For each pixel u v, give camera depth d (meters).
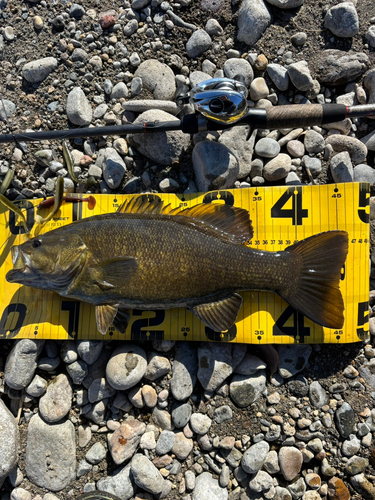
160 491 0.54
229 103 0.52
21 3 0.64
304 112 0.54
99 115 0.62
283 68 0.62
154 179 0.61
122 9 0.64
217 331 0.55
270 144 0.59
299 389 0.57
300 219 0.58
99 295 0.53
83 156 0.61
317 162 0.60
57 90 0.62
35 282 0.54
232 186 0.60
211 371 0.56
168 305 0.53
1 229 0.59
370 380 0.57
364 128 0.62
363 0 0.64
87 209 0.59
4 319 0.57
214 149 0.58
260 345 0.58
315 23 0.64
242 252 0.52
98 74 0.63
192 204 0.58
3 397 0.57
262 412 0.56
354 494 0.55
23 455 0.55
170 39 0.64
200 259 0.52
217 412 0.56
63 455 0.54
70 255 0.52
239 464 0.55
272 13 0.64
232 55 0.63
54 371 0.57
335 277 0.53
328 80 0.62
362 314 0.57
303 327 0.57
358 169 0.61
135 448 0.55
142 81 0.62
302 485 0.55
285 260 0.53
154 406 0.56
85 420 0.57
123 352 0.56
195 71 0.62
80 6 0.64
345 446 0.55
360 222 0.57
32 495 0.54
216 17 0.64
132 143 0.61
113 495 0.52
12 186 0.61
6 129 0.62
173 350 0.57
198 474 0.55
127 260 0.51
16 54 0.64
